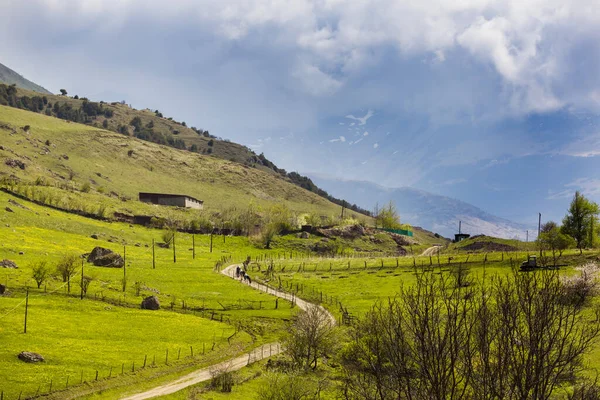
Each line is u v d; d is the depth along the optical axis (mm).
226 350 91312
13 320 92688
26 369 72312
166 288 135625
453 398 20562
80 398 67062
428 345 20828
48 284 119438
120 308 110938
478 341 21016
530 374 19609
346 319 98438
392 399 22125
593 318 43406
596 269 88562
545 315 20094
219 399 67750
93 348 84562
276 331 103750
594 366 41312
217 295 131875
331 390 58500
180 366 81875
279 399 60188
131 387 72312
